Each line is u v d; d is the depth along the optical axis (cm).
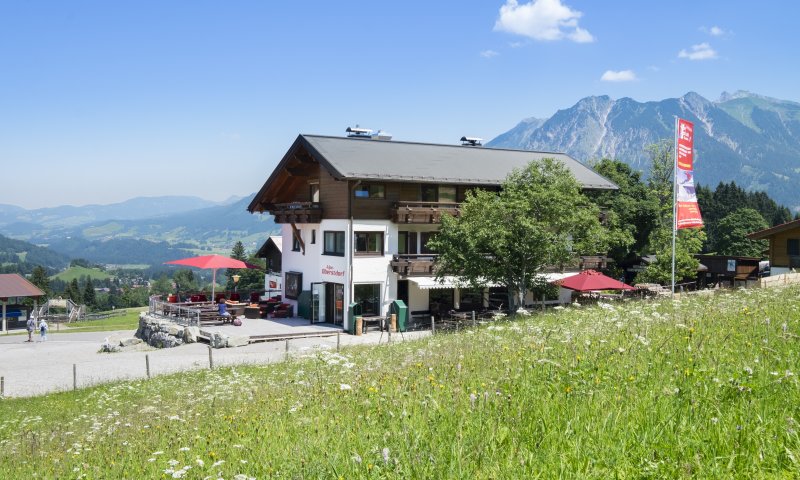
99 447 1029
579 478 452
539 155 4847
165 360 2870
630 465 470
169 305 3928
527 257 3266
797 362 707
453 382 815
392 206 3769
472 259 3300
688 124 2814
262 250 5116
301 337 3397
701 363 730
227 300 4656
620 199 5281
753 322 1064
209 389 1684
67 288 15388
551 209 3231
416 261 3747
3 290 5647
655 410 573
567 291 4219
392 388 866
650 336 996
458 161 4212
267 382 1555
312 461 564
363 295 3759
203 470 660
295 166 4144
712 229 9238
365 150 4034
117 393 1995
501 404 650
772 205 10625
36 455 1085
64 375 2698
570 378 714
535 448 513
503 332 1498
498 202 3309
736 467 456
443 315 3919
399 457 521
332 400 863
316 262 4038
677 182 2800
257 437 749
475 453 516
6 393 2367
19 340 4478
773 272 4816
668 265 4919
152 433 1068
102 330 5316
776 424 516
